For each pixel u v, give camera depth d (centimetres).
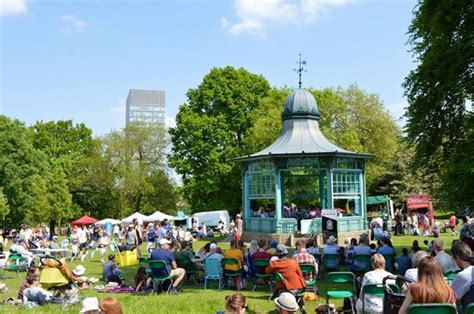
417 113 2412
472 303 687
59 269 1409
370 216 5181
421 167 2603
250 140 4806
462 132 2353
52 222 6494
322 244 2947
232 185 5178
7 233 5694
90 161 6475
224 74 5312
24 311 1274
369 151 5431
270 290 1616
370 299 916
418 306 624
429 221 4228
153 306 1320
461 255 757
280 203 3094
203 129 5134
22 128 6150
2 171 5609
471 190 2075
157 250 1590
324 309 1123
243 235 3338
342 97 5569
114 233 4281
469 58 2144
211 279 1819
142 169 6297
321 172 3441
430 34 2358
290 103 3434
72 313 1256
